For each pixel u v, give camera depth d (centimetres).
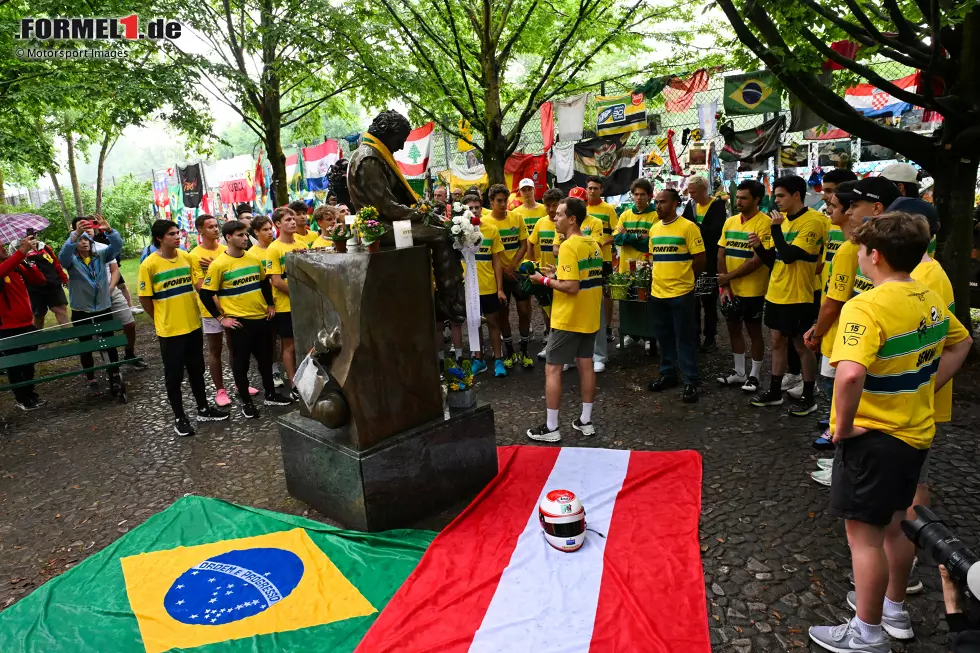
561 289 414
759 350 507
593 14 909
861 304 208
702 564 286
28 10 830
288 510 371
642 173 986
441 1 897
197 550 321
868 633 222
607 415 488
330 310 334
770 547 298
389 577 289
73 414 596
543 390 559
